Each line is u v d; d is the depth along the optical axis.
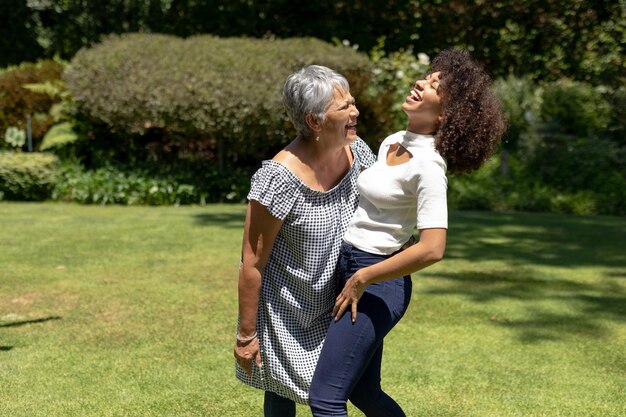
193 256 6.81
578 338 4.69
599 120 11.88
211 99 9.93
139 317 4.96
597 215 10.19
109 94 10.16
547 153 11.36
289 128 10.28
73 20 14.20
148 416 3.50
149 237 7.69
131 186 10.39
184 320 4.91
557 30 12.70
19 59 14.37
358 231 2.60
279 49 10.44
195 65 10.09
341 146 2.64
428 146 2.54
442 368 4.14
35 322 4.84
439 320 5.01
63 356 4.25
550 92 12.00
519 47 12.89
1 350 4.32
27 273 6.11
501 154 11.29
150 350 4.36
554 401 3.71
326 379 2.55
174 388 3.82
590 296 5.67
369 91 11.09
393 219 2.56
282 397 2.85
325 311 2.71
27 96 10.88
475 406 3.64
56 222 8.58
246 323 2.66
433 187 2.44
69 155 10.85
